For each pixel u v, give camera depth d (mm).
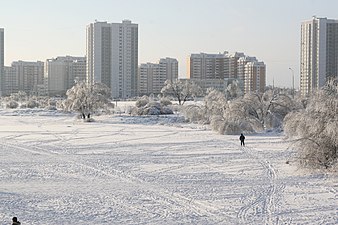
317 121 35000
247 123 68625
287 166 38031
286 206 25078
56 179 33219
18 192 28953
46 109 123000
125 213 24047
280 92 79000
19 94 174125
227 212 24000
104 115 104125
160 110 105062
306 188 29594
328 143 34312
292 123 40344
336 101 35562
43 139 60062
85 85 100688
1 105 140875
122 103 146625
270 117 73750
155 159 42719
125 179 33188
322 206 25016
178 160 42094
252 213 23750
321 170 34500
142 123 89875
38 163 40469
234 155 45156
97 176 34344
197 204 25766
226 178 33281
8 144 54500
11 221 22453
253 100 75688
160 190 29484
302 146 35125
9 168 37812
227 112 73750
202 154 46000
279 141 57219
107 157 44031
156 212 24188
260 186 30375
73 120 98062
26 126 82062
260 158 42906
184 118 91750
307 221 22203
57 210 24688
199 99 167875
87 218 23188
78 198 27375
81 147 51688
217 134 67500
